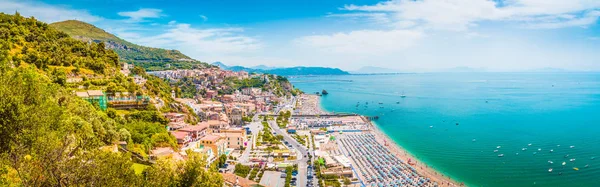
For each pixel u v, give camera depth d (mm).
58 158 54594
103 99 191250
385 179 185875
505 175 197500
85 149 63594
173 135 193750
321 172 188625
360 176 190125
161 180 69312
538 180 188625
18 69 70438
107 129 136250
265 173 186875
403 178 188875
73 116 100688
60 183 52500
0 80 60094
